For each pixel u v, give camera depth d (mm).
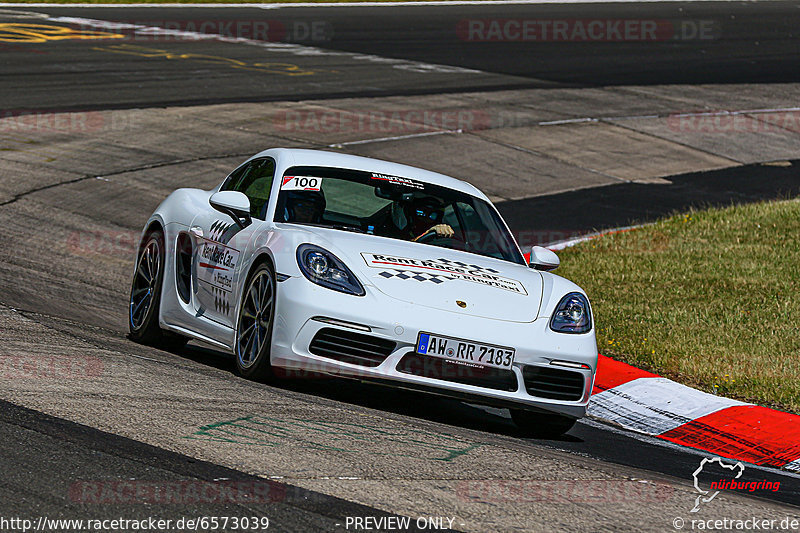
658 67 103688
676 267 41969
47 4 123625
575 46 114062
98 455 15422
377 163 27500
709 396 27000
